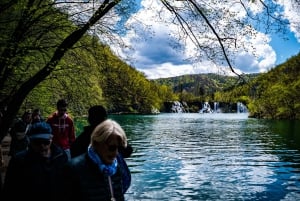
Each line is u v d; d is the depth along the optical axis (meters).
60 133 8.75
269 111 123.12
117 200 3.43
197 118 115.75
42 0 10.82
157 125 72.00
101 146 3.29
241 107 193.12
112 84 16.20
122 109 140.50
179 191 14.75
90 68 12.84
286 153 28.34
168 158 24.80
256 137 44.72
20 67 12.39
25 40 11.25
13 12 11.20
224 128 63.81
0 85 12.52
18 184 4.13
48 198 4.14
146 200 13.23
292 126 71.69
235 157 25.75
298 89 122.81
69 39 10.76
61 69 12.07
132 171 19.30
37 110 12.80
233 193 14.58
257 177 18.02
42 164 4.22
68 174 3.35
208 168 20.67
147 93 147.00
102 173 3.35
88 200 3.28
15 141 8.52
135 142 37.03
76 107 15.88
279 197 13.98
